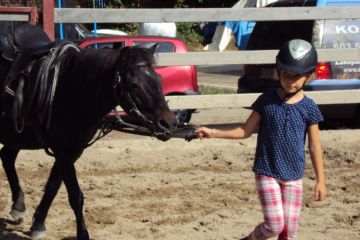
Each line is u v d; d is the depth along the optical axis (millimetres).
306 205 7188
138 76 4887
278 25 12156
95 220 6590
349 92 10734
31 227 6059
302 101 4758
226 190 7750
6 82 5789
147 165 8945
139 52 4977
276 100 4781
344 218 6715
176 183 8062
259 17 10328
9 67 6016
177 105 10273
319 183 4711
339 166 9039
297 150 4711
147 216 6742
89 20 10023
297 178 4730
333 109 11289
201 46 30859
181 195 7539
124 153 9336
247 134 4859
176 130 4891
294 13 10445
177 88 11781
